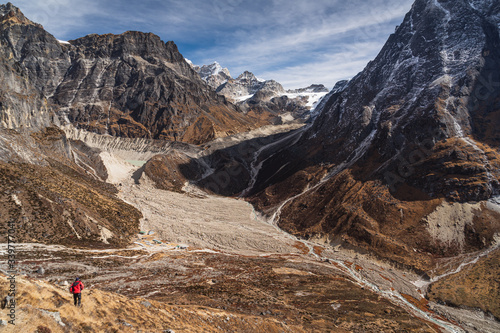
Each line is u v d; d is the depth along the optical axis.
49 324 20.08
